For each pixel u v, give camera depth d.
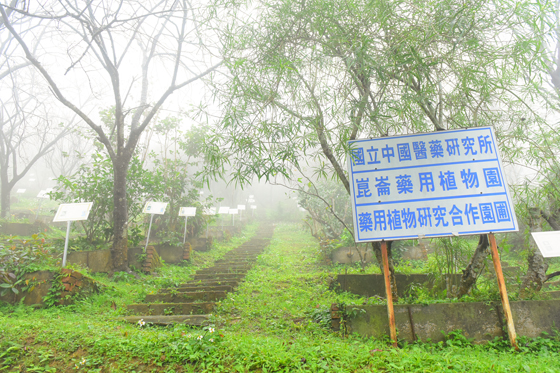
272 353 3.53
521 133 4.69
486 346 3.90
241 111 4.25
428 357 3.35
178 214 12.32
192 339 3.81
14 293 5.84
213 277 8.77
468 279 4.79
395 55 3.82
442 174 4.31
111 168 10.30
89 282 6.52
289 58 4.56
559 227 5.29
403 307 4.28
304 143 4.38
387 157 4.47
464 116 4.88
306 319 5.34
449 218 4.14
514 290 5.20
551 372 2.93
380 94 4.45
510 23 3.84
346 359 3.39
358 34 4.17
